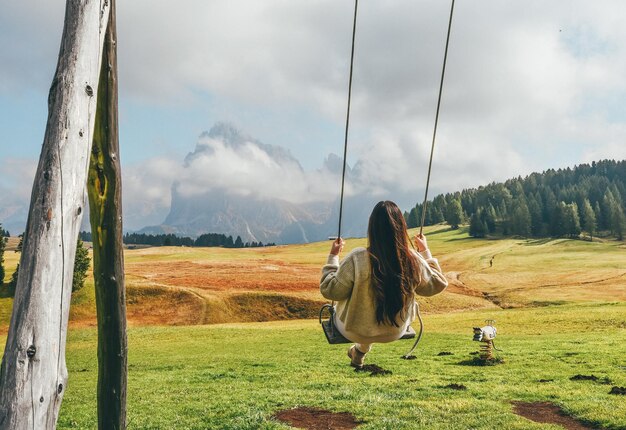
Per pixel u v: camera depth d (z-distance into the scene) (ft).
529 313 190.60
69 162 11.87
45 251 11.21
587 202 599.57
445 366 82.84
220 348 127.95
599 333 133.69
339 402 49.29
